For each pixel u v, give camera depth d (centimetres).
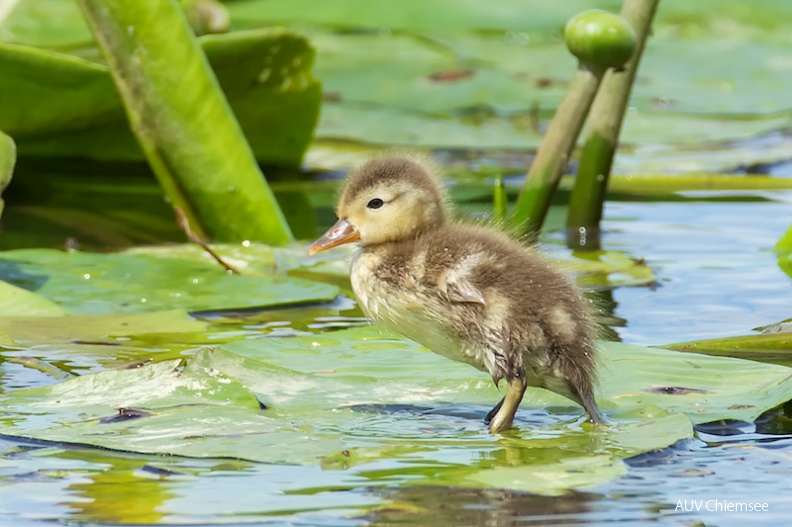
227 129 1302
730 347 928
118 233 1380
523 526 589
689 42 2631
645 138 1905
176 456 686
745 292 1118
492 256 836
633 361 873
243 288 1114
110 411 757
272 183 1684
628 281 1150
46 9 2100
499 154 1942
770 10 2844
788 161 1836
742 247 1298
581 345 815
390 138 1888
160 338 972
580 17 1194
